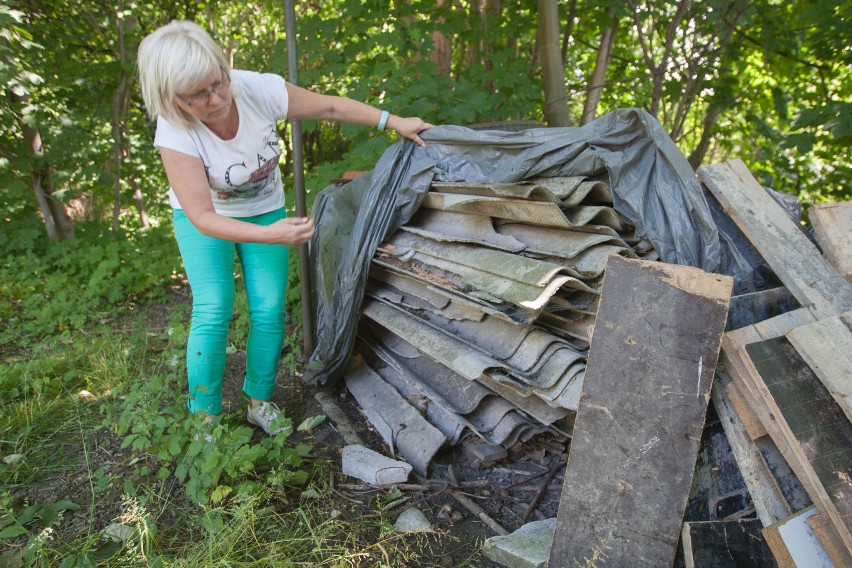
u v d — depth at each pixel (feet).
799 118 13.03
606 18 15.48
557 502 7.47
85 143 18.94
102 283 15.93
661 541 5.41
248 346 8.82
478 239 8.21
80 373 11.14
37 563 6.41
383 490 7.79
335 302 9.94
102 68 19.63
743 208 6.78
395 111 12.32
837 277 6.19
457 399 8.56
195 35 6.10
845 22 13.65
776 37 15.81
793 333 5.42
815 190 19.33
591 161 7.25
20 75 16.63
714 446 6.07
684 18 14.56
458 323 8.48
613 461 5.63
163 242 20.66
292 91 7.76
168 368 11.09
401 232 9.67
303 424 9.32
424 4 13.23
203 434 7.19
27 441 8.88
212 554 6.21
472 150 8.80
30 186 19.70
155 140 6.72
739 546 5.26
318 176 14.14
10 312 14.80
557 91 14.37
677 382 5.45
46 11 20.06
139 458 8.38
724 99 17.19
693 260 6.73
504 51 14.70
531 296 6.52
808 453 4.83
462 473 8.14
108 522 7.20
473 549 6.77
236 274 17.38
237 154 7.26
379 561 6.49
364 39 13.16
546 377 6.84
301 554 6.52
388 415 9.19
